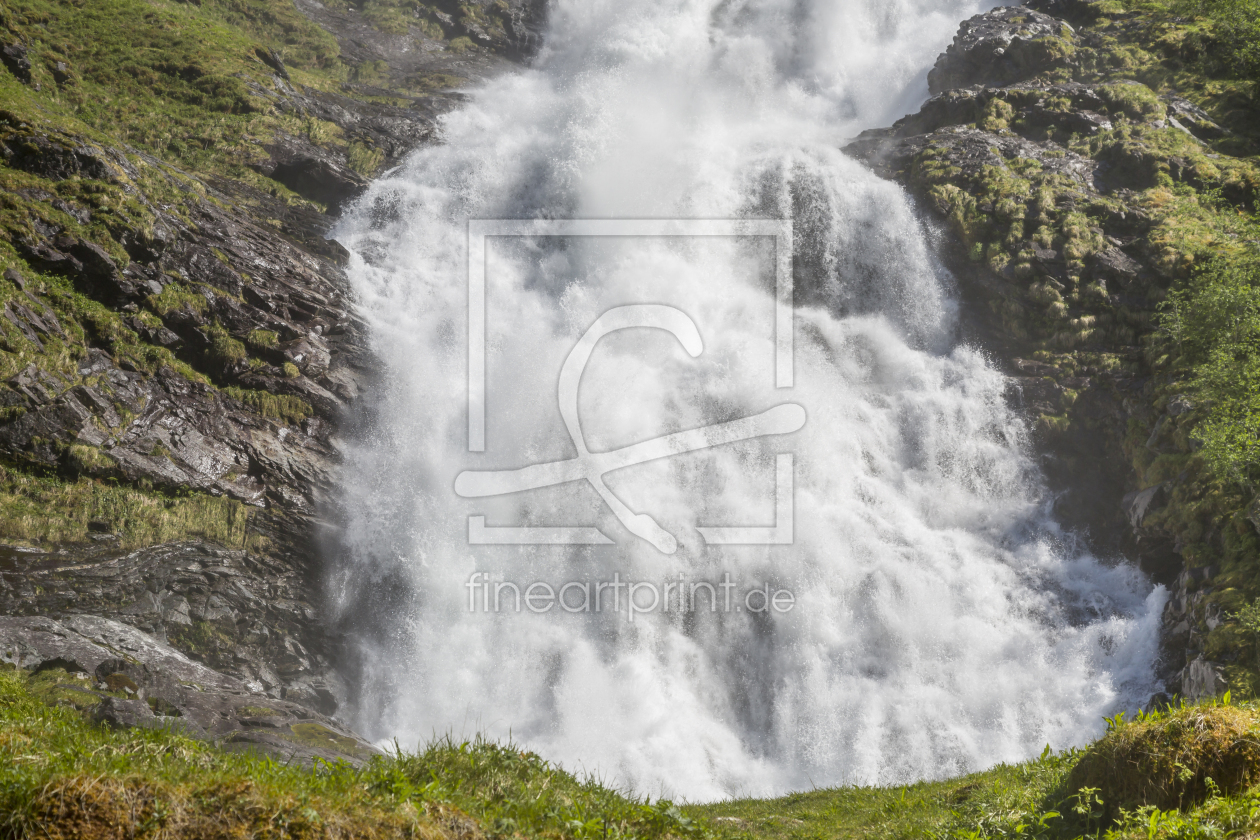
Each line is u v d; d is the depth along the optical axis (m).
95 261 22.81
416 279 31.45
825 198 33.44
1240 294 22.84
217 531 21.64
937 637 23.89
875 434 28.62
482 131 41.34
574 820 7.34
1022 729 21.64
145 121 32.84
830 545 25.78
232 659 20.94
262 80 37.38
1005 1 46.88
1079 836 7.93
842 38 50.19
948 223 31.70
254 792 6.04
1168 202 29.78
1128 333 27.47
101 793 5.64
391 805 6.55
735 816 12.80
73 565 19.00
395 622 23.66
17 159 23.89
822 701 23.41
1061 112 34.59
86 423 20.58
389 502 24.84
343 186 34.53
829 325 30.92
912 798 12.33
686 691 23.62
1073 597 24.28
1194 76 36.16
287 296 26.70
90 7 37.19
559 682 23.34
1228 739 7.42
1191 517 21.58
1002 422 27.98
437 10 56.69
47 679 14.29
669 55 52.06
